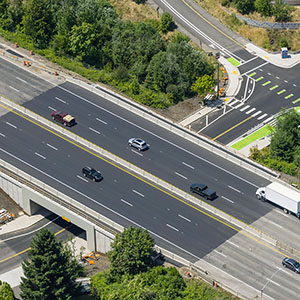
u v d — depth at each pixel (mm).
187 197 128750
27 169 135625
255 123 152375
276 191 124750
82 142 141875
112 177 133625
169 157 138500
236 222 123375
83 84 157625
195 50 166750
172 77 161000
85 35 170000
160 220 124312
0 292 111000
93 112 150000
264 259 116812
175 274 111250
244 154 142875
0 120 147750
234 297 109250
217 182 132625
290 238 120750
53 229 132625
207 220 124312
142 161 137250
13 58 167000
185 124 151375
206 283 112000
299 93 162375
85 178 133375
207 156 139125
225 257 117312
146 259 113625
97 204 127625
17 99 153500
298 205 122812
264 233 121312
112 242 116688
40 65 165125
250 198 129125
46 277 108250
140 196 129375
